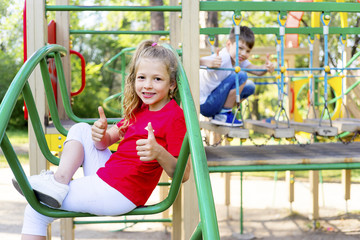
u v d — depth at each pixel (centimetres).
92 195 164
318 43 505
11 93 145
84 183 167
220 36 952
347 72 480
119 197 165
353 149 281
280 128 247
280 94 255
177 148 169
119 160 173
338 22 993
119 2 1334
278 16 251
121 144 179
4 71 1478
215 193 643
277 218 511
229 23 1282
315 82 501
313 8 250
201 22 739
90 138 187
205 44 744
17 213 530
